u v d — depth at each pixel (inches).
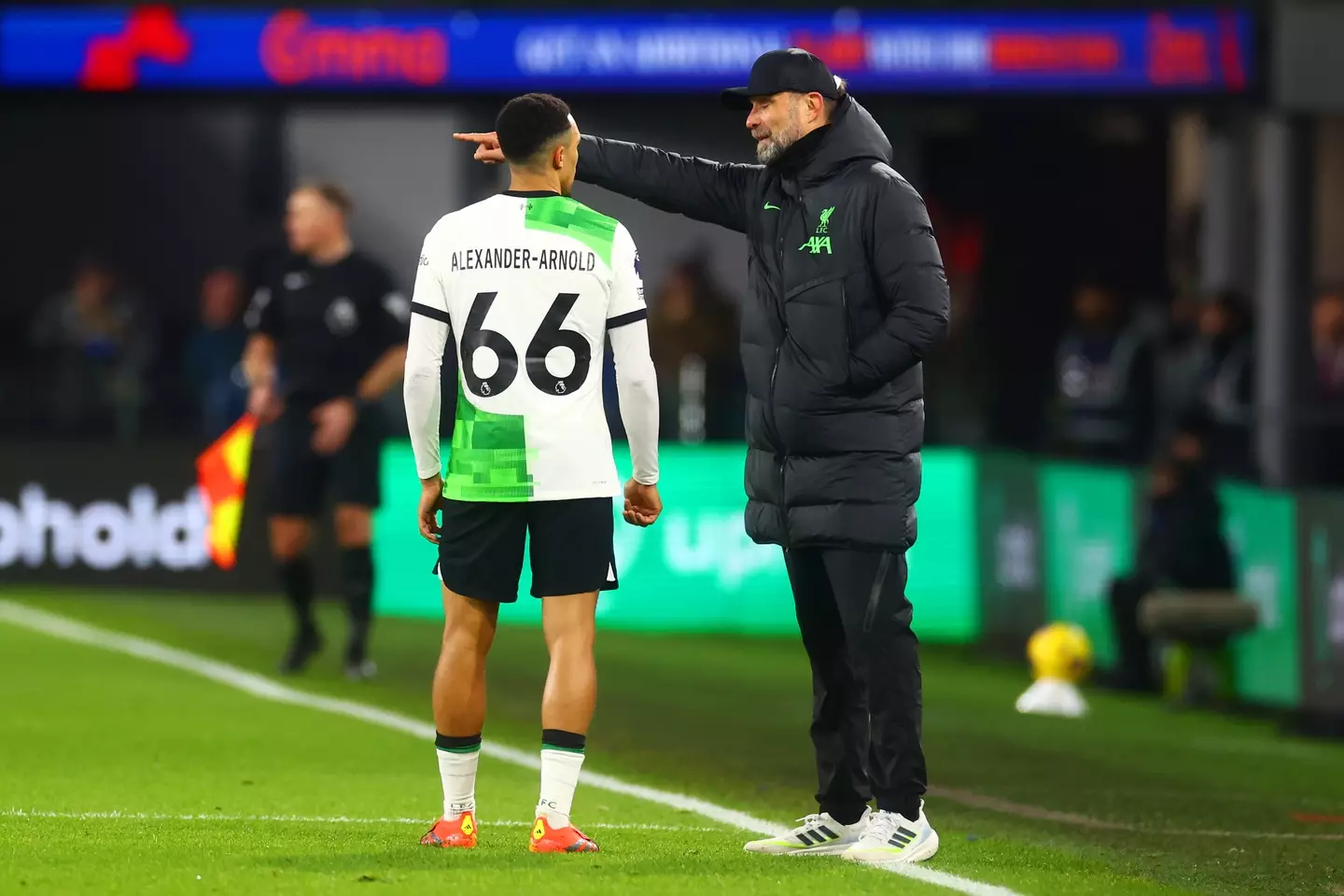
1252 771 1210.0
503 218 723.4
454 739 748.0
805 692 1494.8
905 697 751.7
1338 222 2281.0
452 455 731.4
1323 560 1422.2
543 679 1482.5
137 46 2038.6
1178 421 1610.5
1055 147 2491.4
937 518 1916.8
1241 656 1537.9
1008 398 2449.6
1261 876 816.3
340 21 2046.0
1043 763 1192.2
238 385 2063.2
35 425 2192.4
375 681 1393.9
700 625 1897.1
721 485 1907.0
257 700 1280.8
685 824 884.0
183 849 742.5
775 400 751.1
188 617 1743.4
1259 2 2080.5
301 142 2628.0
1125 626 1631.4
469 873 692.7
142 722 1168.2
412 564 1891.0
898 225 730.2
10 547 1905.8
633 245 733.9
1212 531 1577.3
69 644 1540.4
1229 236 2452.0
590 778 1045.2
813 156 748.6
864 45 2059.5
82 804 879.7
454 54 2048.5
